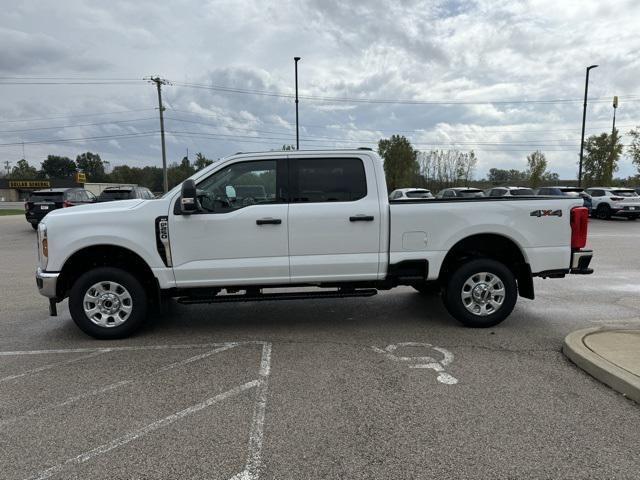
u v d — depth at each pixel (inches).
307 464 110.9
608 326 219.8
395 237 210.2
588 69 1096.2
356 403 142.2
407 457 113.2
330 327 223.3
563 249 216.7
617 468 107.9
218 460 113.1
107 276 203.5
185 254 203.2
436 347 192.7
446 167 1828.2
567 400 142.6
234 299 210.8
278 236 205.3
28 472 109.4
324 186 209.5
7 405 144.3
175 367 173.9
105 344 201.9
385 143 1724.9
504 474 106.1
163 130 1675.7
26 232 746.8
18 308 267.1
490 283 216.5
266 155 208.1
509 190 882.8
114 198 756.0
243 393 150.4
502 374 163.3
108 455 116.0
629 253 462.6
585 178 1419.8
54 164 4630.9
